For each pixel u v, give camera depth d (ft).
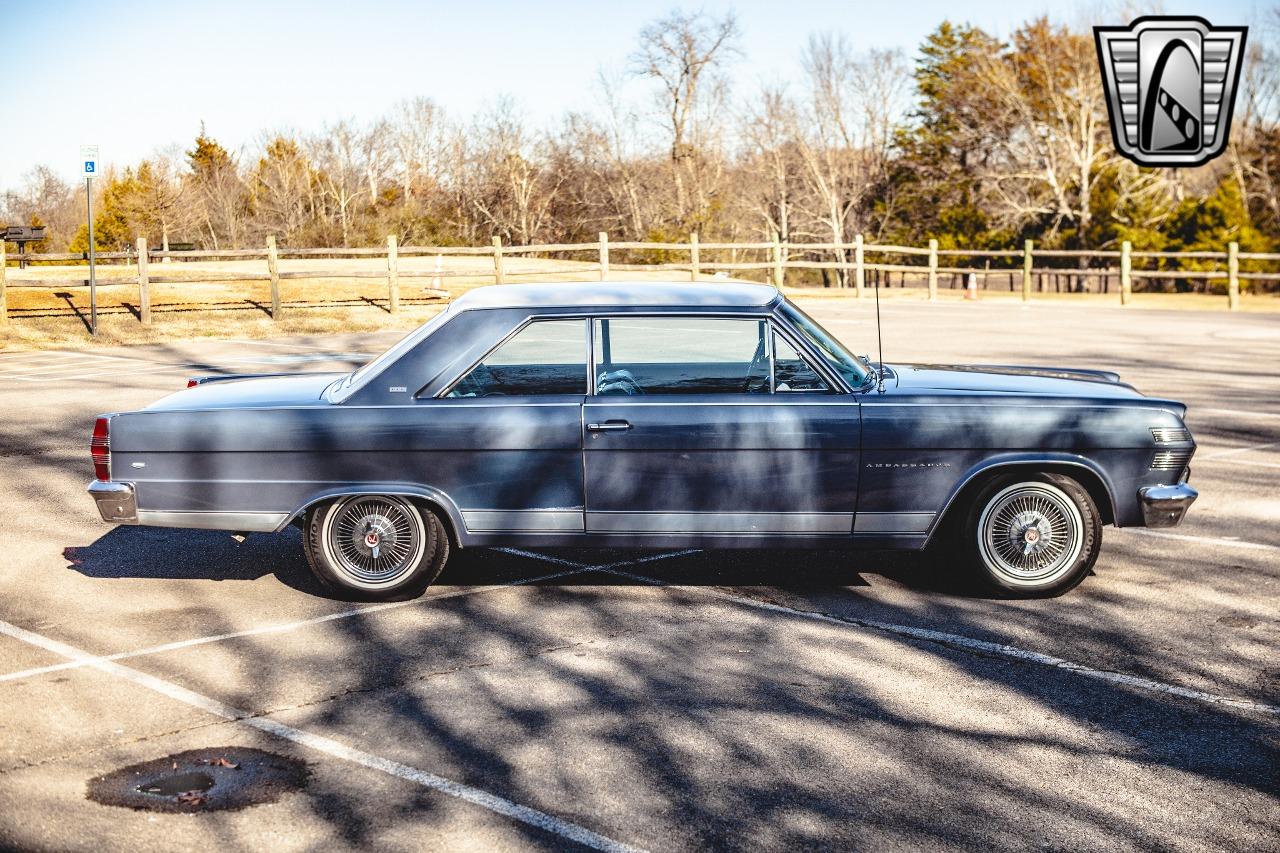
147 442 19.83
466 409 19.49
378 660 17.35
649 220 189.78
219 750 14.16
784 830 12.21
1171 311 85.71
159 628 18.79
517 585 21.30
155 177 222.89
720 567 22.48
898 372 21.95
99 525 25.63
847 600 20.34
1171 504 19.93
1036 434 19.71
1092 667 17.04
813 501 19.58
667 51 182.39
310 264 108.37
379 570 20.10
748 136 192.44
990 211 179.22
